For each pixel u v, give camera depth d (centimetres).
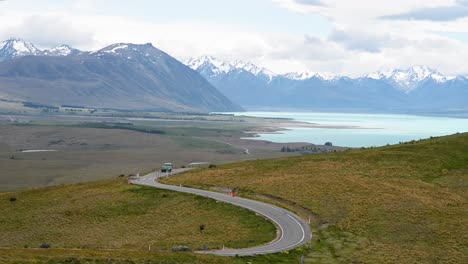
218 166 13450
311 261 6094
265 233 7294
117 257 5450
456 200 8712
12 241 7744
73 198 10150
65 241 7544
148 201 9619
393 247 6638
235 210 8556
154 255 5656
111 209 9256
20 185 19688
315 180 10069
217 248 6550
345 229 7356
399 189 9194
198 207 8994
